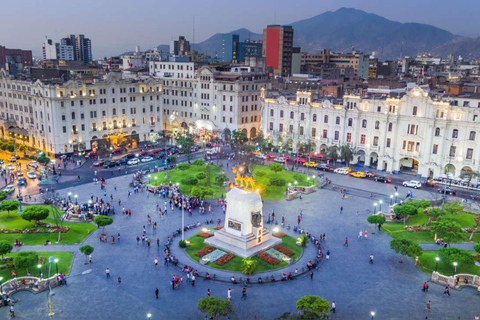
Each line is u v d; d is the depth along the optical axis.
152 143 164.88
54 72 154.75
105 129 151.62
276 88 199.62
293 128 148.50
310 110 143.00
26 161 135.88
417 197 105.06
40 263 67.75
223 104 169.12
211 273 66.19
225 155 145.75
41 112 141.50
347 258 72.38
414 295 61.34
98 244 76.31
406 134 122.75
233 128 167.62
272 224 86.25
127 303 58.31
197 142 167.00
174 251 73.62
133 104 159.12
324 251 74.88
